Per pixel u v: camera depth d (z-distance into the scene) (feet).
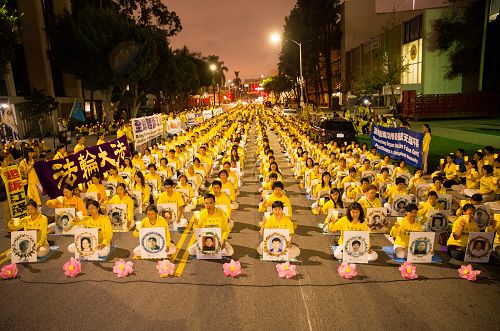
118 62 103.19
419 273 22.16
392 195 33.50
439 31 122.72
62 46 103.50
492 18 115.24
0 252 27.07
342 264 22.13
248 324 17.53
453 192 39.19
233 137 74.69
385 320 17.65
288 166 57.88
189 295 20.13
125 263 22.52
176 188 34.94
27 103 107.24
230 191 34.35
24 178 36.88
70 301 19.77
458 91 128.36
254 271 22.79
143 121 63.16
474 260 23.21
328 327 17.20
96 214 24.89
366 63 174.50
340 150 53.78
